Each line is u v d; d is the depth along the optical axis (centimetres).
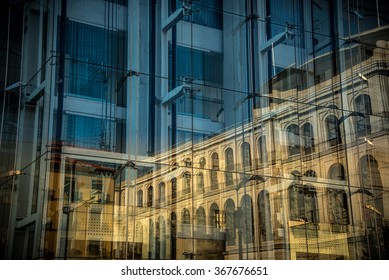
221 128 1653
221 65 1703
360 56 1892
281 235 1633
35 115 1484
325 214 1709
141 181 1530
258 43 1759
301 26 1830
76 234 1434
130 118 1565
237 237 1581
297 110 1758
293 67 1786
